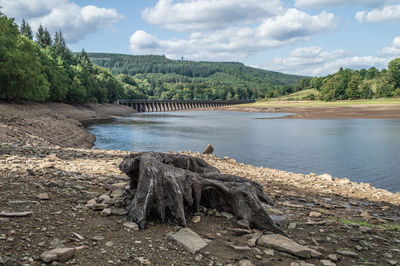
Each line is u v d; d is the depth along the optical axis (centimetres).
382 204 912
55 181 773
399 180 1783
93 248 415
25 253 380
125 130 5072
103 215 545
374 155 2658
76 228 480
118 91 14888
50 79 7612
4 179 752
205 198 638
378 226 646
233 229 526
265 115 10544
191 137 4103
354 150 2942
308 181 1265
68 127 4091
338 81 16950
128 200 605
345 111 10012
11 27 5700
